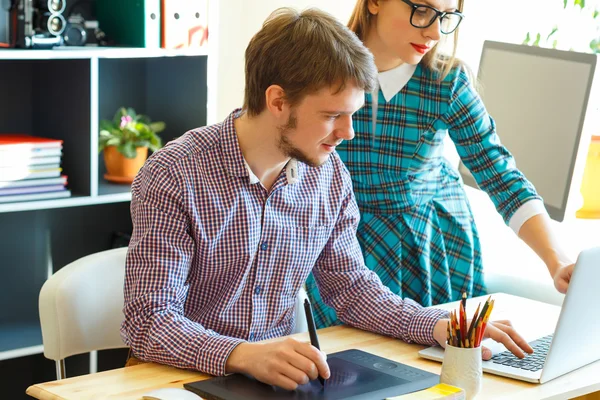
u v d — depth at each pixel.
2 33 2.54
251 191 1.59
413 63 1.83
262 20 2.98
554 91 2.25
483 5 2.74
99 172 2.92
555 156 2.24
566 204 2.19
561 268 1.73
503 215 1.95
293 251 1.66
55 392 1.37
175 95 2.89
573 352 1.50
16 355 2.51
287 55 1.43
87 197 2.56
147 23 2.61
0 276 2.82
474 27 2.75
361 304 1.73
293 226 1.66
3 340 2.60
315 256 1.71
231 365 1.43
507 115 2.42
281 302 1.69
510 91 2.41
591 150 2.59
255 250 1.62
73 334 1.79
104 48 2.56
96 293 1.84
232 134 1.57
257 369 1.39
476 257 2.16
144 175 1.57
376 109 1.95
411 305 1.71
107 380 1.43
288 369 1.36
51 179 2.53
